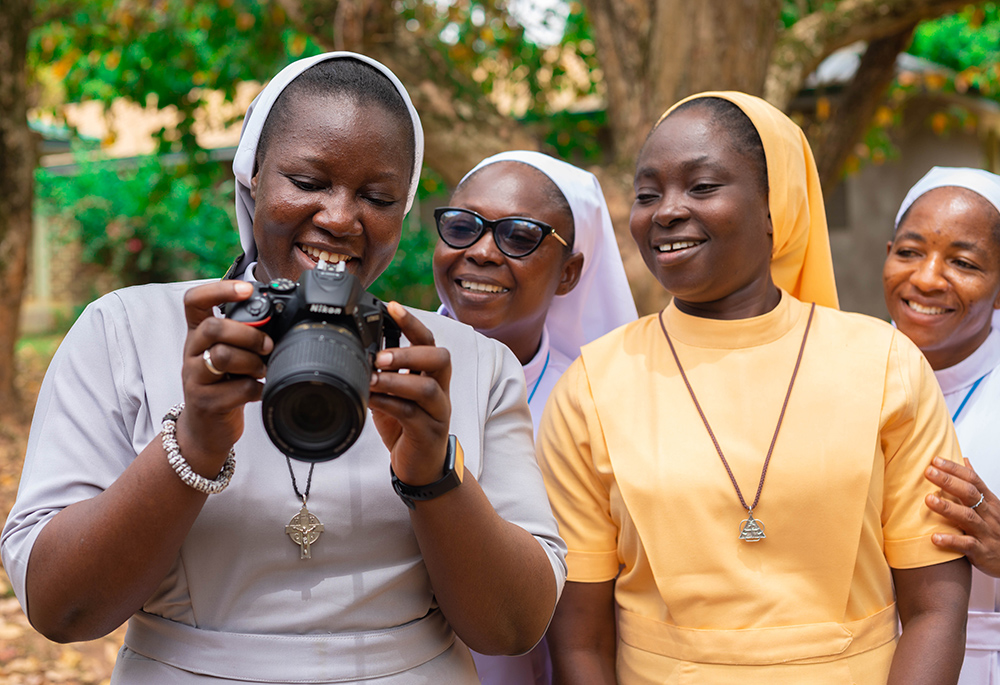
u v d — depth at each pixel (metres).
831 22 7.00
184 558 1.56
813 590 1.99
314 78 1.72
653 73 5.82
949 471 2.06
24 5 8.33
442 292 2.92
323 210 1.67
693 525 2.03
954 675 1.98
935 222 2.84
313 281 1.36
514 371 1.91
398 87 1.80
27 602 1.48
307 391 1.24
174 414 1.45
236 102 10.26
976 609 2.48
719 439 2.08
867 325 2.19
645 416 2.16
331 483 1.61
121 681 1.58
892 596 2.12
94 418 1.59
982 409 2.75
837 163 8.09
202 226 13.28
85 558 1.41
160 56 8.98
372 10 6.11
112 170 14.97
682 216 2.14
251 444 1.62
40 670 4.41
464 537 1.52
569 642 2.17
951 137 12.34
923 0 6.92
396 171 1.72
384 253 1.75
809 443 2.03
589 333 3.14
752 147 2.18
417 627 1.67
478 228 2.76
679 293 2.20
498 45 8.48
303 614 1.57
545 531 1.76
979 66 11.33
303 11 6.29
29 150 8.52
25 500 1.53
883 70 7.82
